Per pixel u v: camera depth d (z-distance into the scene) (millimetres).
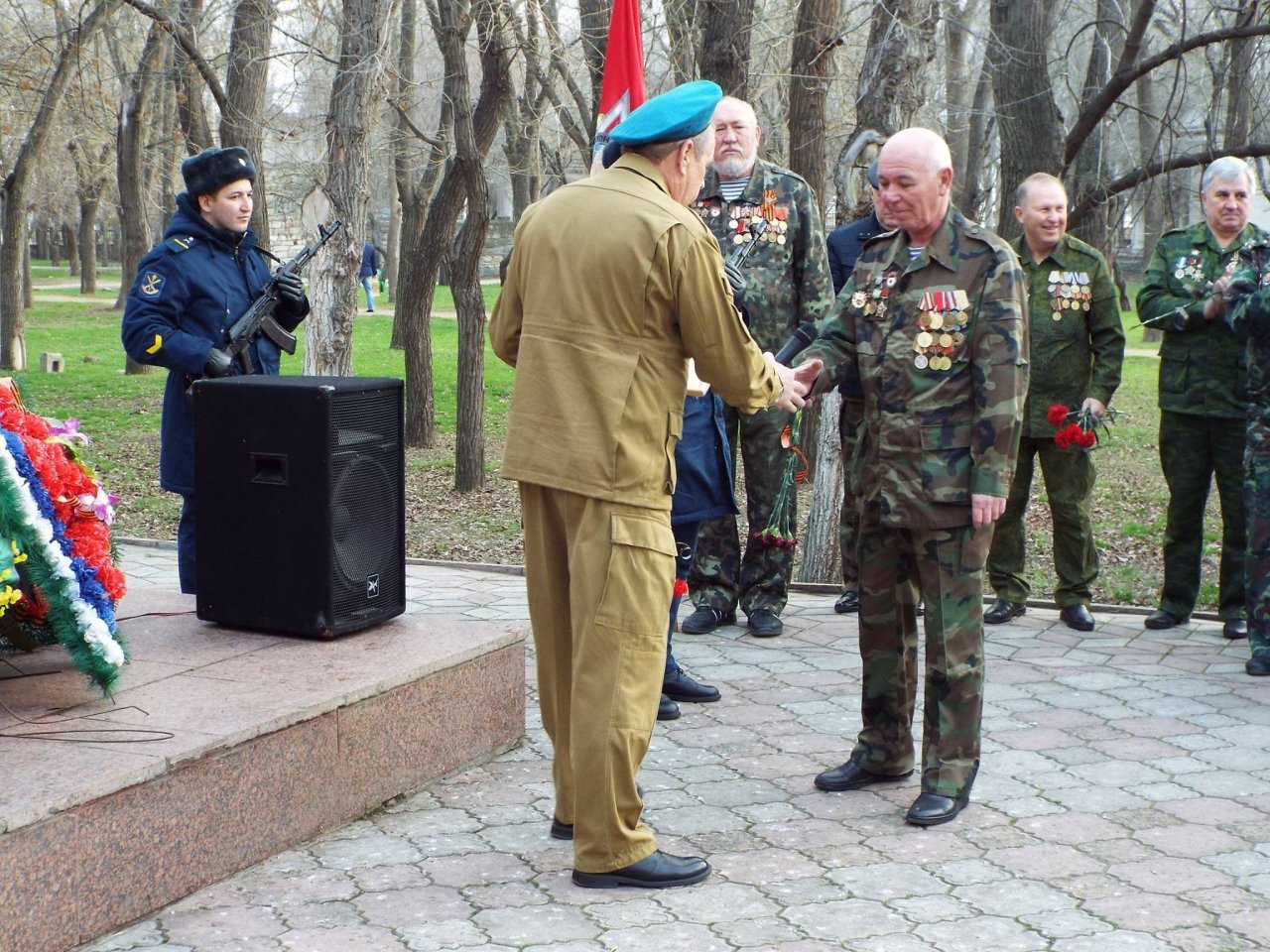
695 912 3350
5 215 21016
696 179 3484
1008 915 3342
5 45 19719
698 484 5133
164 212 29031
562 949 3141
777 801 4156
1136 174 10828
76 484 3691
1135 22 10492
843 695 5297
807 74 11109
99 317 32719
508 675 4539
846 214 7277
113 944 3127
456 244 12422
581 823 3467
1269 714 5078
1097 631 6434
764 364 3490
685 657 5852
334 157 8992
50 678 3879
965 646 3979
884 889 3504
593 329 3299
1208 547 9305
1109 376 6246
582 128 16578
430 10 13516
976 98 18391
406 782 4109
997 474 3852
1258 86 10719
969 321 3883
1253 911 3369
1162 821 3988
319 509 4172
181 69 17156
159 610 4668
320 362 9039
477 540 10336
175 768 3301
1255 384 5664
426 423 15164
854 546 6652
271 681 3891
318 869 3576
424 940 3180
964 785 4012
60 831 3014
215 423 4277
